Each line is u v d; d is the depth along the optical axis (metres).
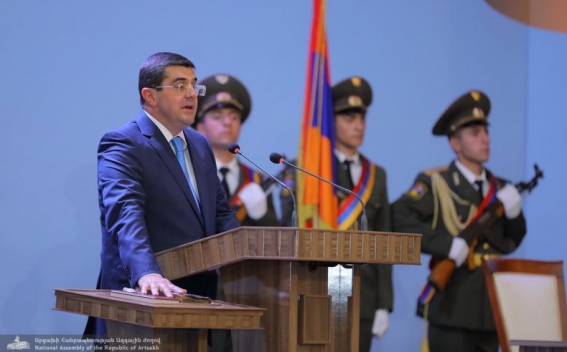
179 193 6.66
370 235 5.68
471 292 11.83
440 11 12.19
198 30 10.47
